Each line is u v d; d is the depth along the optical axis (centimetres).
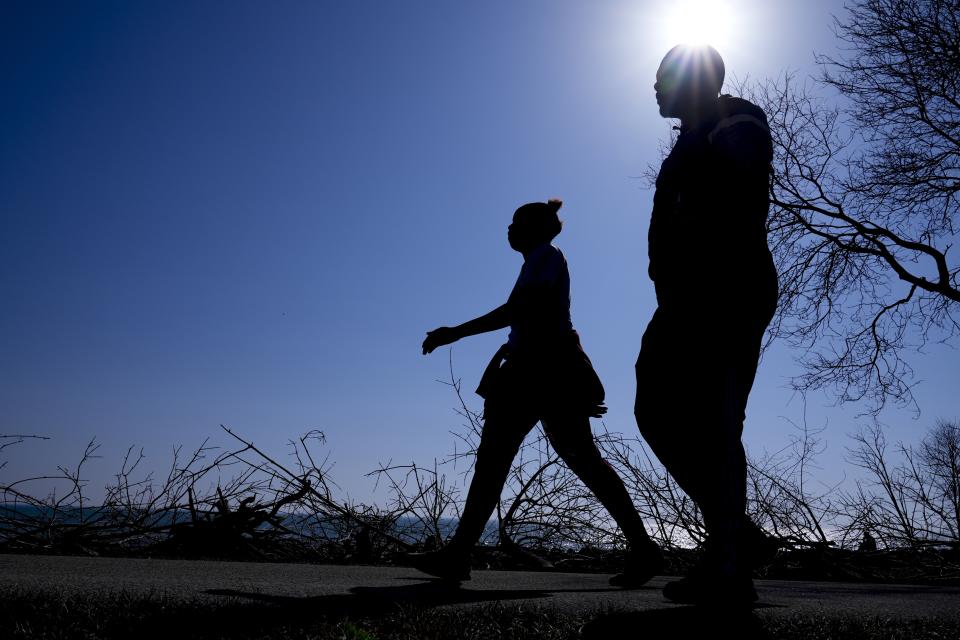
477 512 346
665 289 261
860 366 1373
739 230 251
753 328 251
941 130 1318
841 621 215
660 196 270
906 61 1303
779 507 607
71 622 185
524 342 358
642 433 268
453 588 296
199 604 206
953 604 277
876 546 616
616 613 221
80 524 534
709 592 234
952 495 615
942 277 1361
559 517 612
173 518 561
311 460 600
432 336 360
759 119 255
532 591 299
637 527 355
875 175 1371
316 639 182
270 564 421
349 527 612
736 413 246
